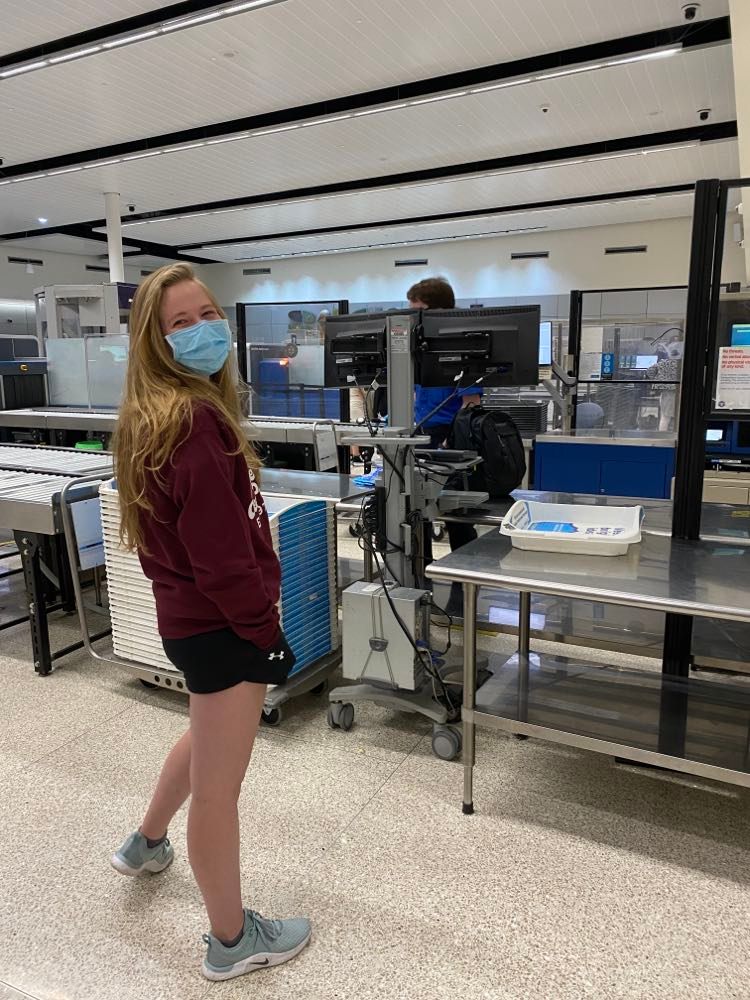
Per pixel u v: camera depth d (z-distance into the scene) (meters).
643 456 4.47
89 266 15.09
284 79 5.89
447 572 1.87
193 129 7.36
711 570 1.85
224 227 12.13
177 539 1.24
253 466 1.37
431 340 2.30
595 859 1.83
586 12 4.80
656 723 1.97
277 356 5.42
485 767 2.27
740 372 2.07
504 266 13.23
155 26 4.87
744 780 1.71
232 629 1.26
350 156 8.12
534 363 2.25
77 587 2.81
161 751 2.35
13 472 3.34
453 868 1.79
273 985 1.46
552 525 2.21
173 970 1.50
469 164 8.70
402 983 1.46
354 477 3.37
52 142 7.68
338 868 1.79
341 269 14.89
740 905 1.67
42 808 2.05
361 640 2.38
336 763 2.28
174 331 1.27
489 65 5.72
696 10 4.69
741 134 5.62
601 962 1.50
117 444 1.27
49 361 5.55
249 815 2.01
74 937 1.58
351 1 4.59
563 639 2.63
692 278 2.07
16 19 4.88
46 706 2.67
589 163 8.20
